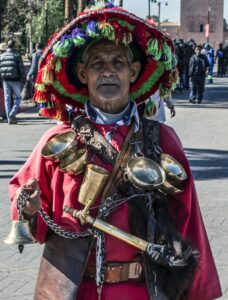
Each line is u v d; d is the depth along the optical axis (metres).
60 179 2.63
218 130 14.52
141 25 2.73
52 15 55.62
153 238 2.61
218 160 10.50
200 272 2.71
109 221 2.61
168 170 2.64
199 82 21.58
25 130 14.04
